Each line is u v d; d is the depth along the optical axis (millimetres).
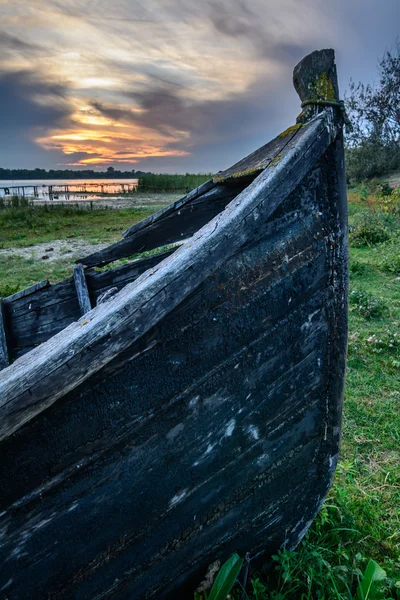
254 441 1473
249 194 1260
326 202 1491
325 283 1533
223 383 1335
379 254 7277
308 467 1686
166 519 1322
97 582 1237
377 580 1464
